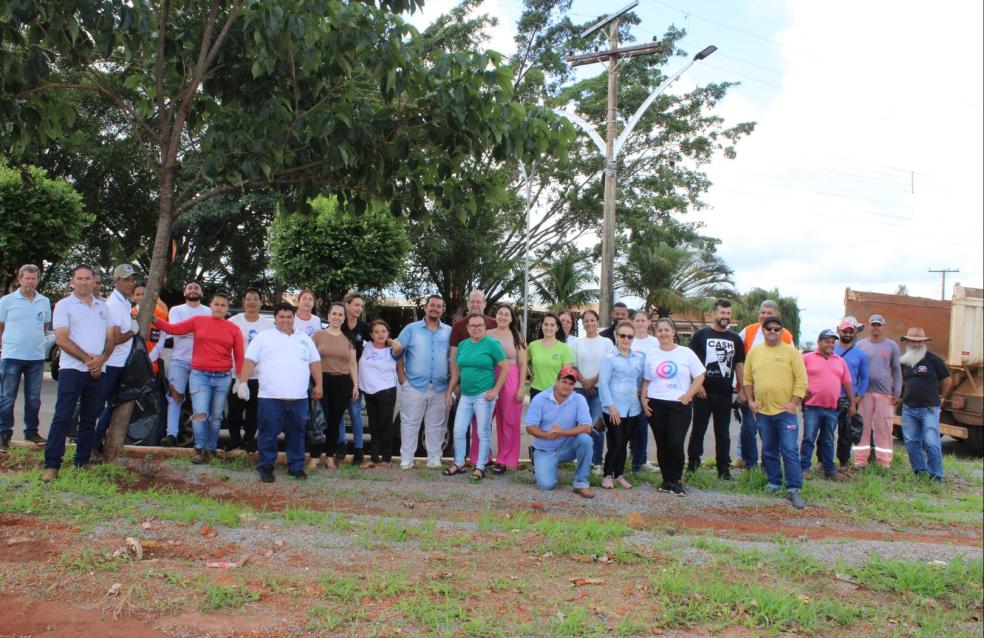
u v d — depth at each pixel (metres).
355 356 8.37
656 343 8.31
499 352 8.12
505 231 31.03
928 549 6.16
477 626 3.91
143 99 8.16
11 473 6.77
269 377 7.28
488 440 8.12
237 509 6.12
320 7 6.44
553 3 27.92
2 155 16.91
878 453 9.97
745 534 6.42
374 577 4.59
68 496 5.97
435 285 29.88
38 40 6.71
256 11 6.59
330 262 19.61
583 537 5.75
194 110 8.04
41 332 8.14
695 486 8.26
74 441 8.67
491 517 6.43
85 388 7.02
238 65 7.54
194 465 7.64
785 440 7.82
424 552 5.25
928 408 9.41
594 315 8.69
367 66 6.78
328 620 3.90
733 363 8.80
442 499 7.13
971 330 11.99
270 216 26.55
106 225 27.80
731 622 4.28
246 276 28.77
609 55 18.09
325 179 7.87
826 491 8.30
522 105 7.24
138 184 26.84
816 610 4.57
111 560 4.56
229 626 3.79
